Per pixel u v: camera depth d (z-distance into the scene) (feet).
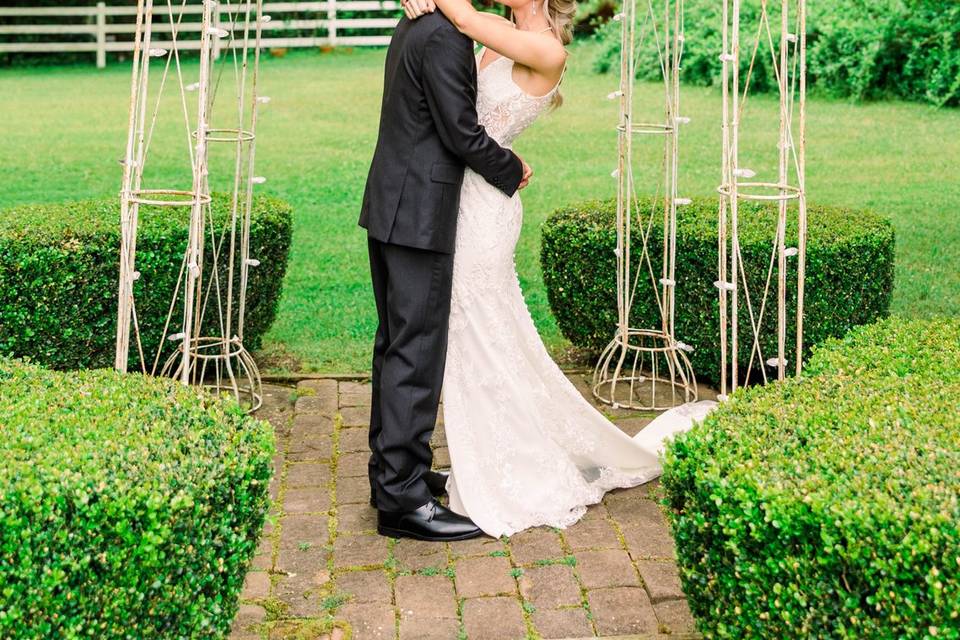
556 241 16.26
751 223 15.61
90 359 14.88
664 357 16.03
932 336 10.62
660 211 16.31
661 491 12.30
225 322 15.70
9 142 34.09
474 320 11.31
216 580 8.02
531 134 34.60
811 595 7.27
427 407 10.94
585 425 12.25
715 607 8.04
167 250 14.90
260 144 33.96
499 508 11.44
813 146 30.81
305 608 9.85
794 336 14.99
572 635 9.41
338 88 45.50
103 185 28.40
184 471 7.74
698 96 39.37
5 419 8.30
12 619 6.71
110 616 7.22
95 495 7.18
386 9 62.95
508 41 10.52
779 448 8.05
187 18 60.90
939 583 6.49
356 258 22.39
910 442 7.94
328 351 17.16
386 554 10.87
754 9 38.60
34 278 14.24
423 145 10.61
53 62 59.77
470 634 9.43
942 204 24.63
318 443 13.69
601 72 45.80
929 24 35.70
